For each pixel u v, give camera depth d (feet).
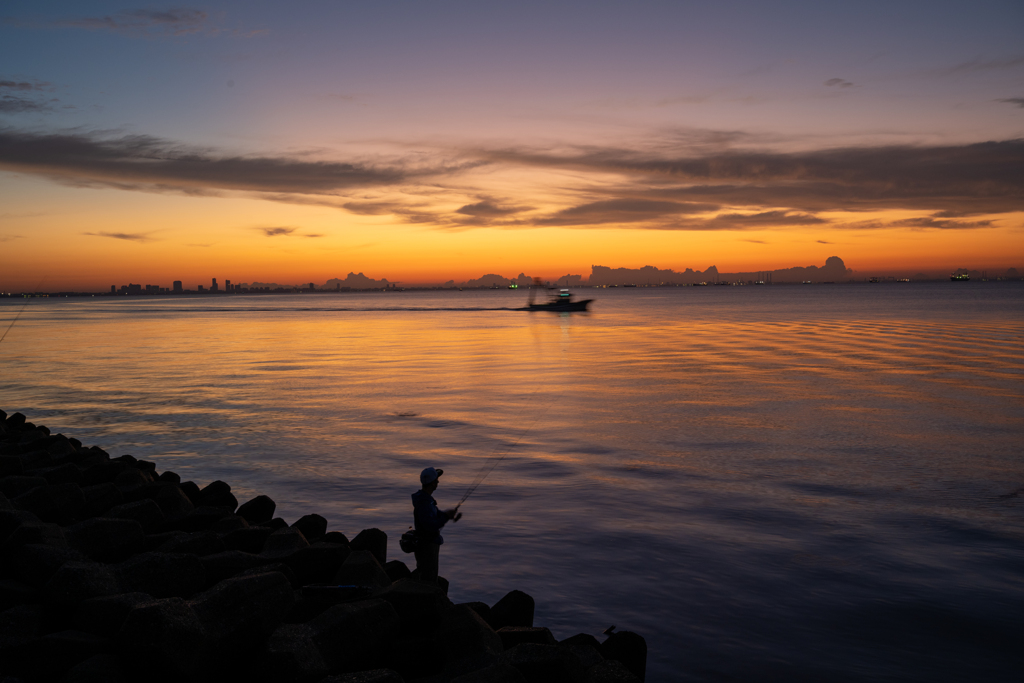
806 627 25.95
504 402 86.38
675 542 35.35
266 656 16.39
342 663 17.35
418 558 24.13
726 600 28.35
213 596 17.30
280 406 84.94
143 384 109.40
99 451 49.21
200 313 507.30
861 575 30.89
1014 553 33.60
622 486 46.65
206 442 63.62
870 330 215.31
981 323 244.01
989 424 68.44
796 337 193.67
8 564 21.74
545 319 354.74
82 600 18.74
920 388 93.35
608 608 27.66
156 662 15.61
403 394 94.79
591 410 79.41
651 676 22.47
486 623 19.99
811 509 41.14
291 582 22.76
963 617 26.71
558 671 17.35
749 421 71.31
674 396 89.35
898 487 46.03
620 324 292.20
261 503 35.19
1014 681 22.21
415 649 18.56
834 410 77.36
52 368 136.46
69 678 15.25
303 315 449.48
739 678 22.38
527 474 50.29
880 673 22.62
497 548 34.60
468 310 520.83
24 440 51.42
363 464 54.03
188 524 30.91
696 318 328.90
